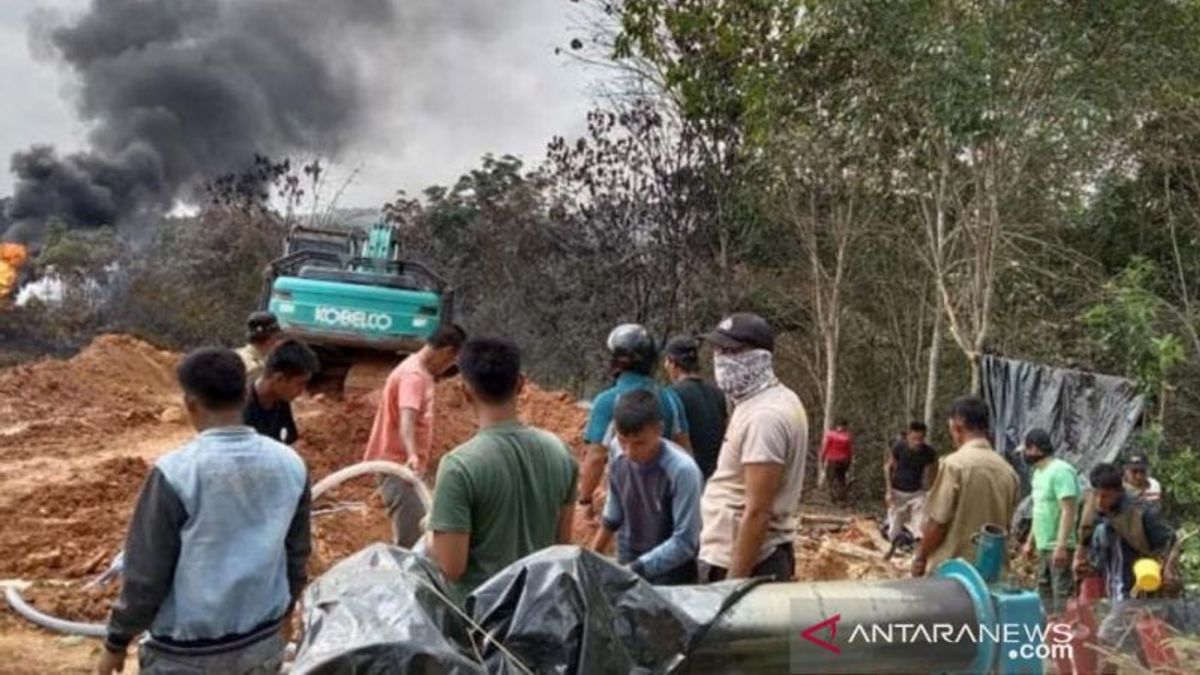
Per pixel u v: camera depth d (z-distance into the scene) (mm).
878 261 18125
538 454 3994
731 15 18188
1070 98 12797
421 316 15211
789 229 19000
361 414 13578
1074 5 12570
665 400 5973
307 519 3852
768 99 16250
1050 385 11719
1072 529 8086
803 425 4797
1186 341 13023
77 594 6902
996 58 12688
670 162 19453
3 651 6102
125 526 8797
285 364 5820
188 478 3535
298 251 16438
